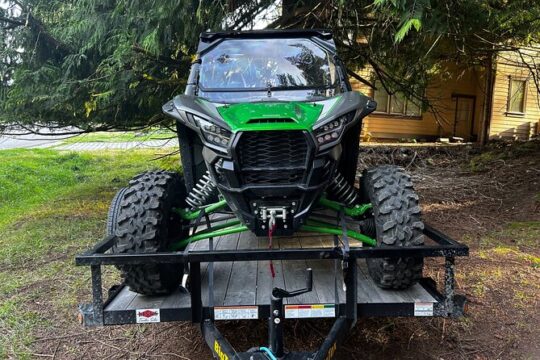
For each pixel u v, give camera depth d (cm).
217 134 312
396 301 307
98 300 299
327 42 441
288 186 302
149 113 827
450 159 1312
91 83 739
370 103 353
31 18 724
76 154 1625
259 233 310
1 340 394
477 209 815
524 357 358
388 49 776
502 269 526
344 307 301
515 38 940
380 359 359
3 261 598
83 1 680
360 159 1285
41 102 761
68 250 639
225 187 311
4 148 1966
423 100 917
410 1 477
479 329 399
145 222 319
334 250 282
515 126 1820
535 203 806
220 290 340
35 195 1031
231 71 420
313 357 250
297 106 335
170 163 988
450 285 300
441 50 891
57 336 403
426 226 357
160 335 404
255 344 377
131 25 658
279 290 255
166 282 330
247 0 622
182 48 667
